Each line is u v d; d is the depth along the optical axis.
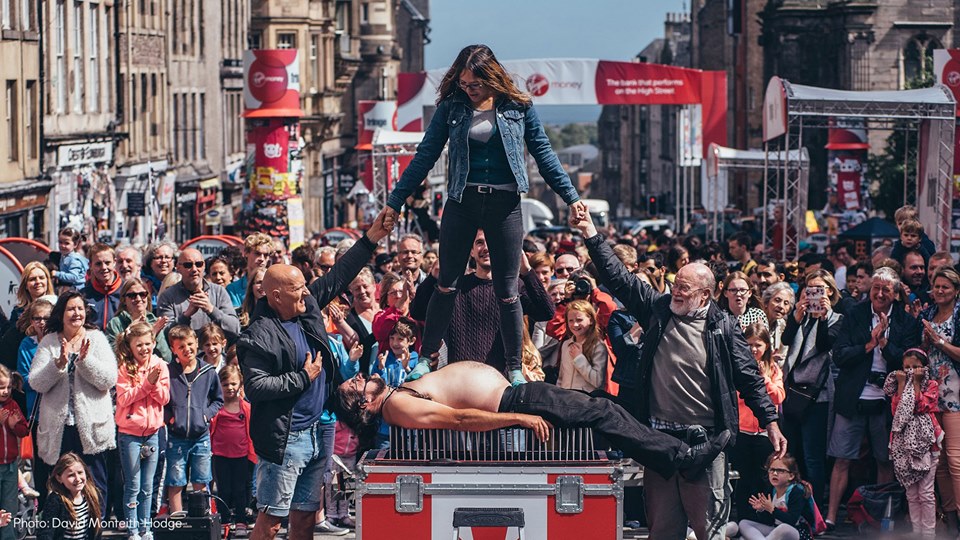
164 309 13.62
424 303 10.73
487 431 8.38
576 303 12.02
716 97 44.66
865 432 12.82
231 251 17.02
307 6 66.88
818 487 13.19
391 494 8.27
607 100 43.66
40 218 34.12
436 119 8.66
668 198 122.50
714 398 9.52
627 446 8.59
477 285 10.53
